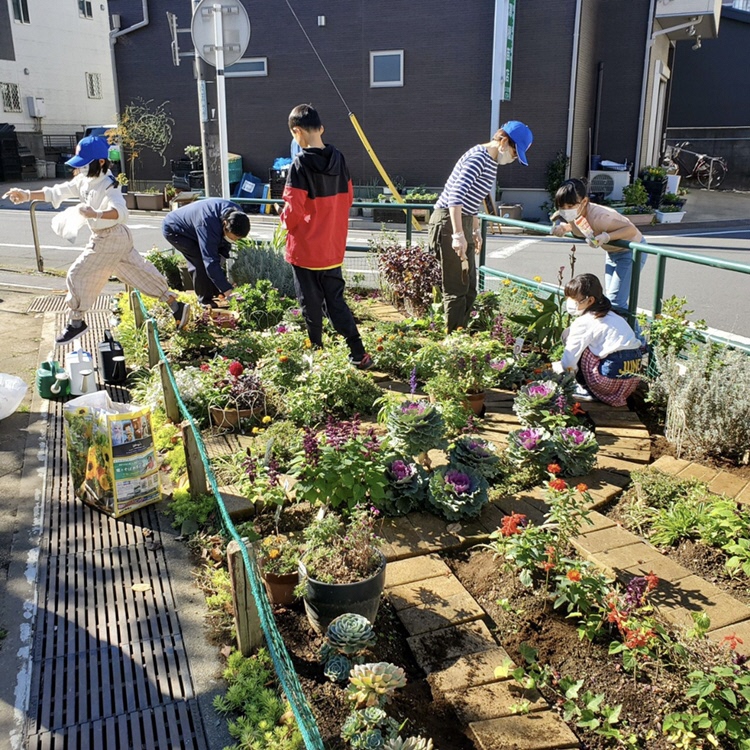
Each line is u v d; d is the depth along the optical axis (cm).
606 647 272
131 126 1962
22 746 229
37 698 247
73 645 271
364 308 722
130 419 352
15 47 2833
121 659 265
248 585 255
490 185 536
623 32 1769
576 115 1697
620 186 1755
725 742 235
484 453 380
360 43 1766
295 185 480
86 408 357
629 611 271
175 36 1709
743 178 2484
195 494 362
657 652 261
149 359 519
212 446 423
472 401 466
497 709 243
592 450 388
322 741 221
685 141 2552
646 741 237
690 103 2512
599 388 477
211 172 896
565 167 1675
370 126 1816
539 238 1455
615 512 362
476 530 341
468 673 258
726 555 321
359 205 772
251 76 1875
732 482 382
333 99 1827
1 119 2817
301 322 623
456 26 1683
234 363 456
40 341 638
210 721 239
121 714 241
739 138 2461
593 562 314
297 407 446
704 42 2425
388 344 551
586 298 474
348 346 525
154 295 582
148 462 362
